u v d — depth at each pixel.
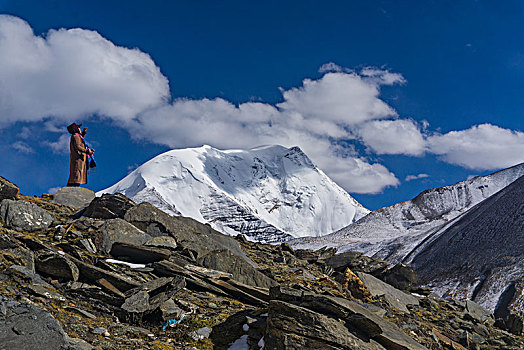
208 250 20.41
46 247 16.22
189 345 13.62
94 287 15.18
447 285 114.50
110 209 21.50
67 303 14.18
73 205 25.45
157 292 15.95
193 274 18.27
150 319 14.76
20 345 10.51
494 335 21.91
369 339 13.78
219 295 17.86
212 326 14.85
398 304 23.41
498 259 115.38
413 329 18.77
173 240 20.05
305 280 22.69
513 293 88.75
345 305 14.25
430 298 26.61
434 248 161.50
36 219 18.92
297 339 13.04
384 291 24.64
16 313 11.17
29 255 15.44
